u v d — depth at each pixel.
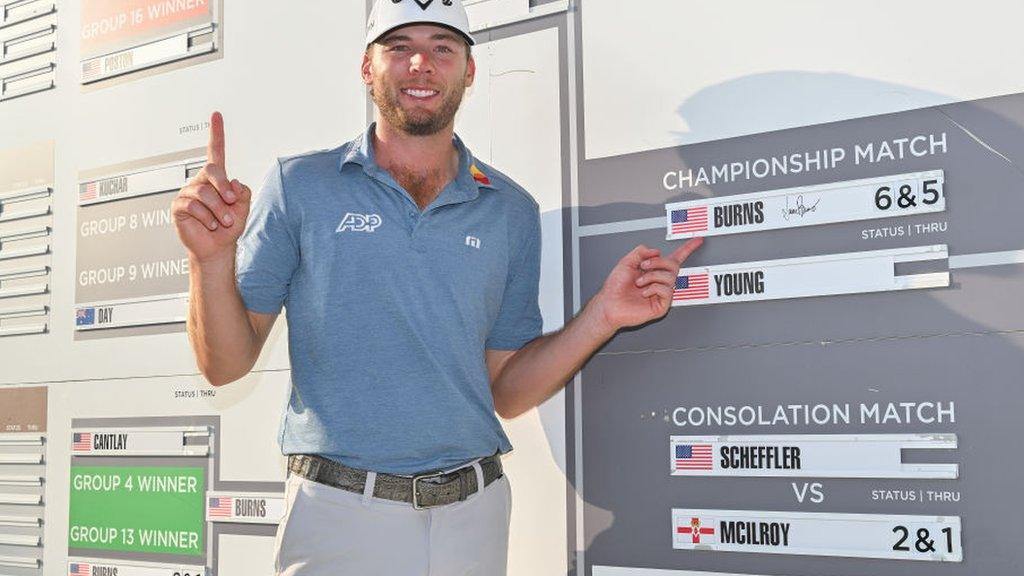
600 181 1.96
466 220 1.74
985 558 1.58
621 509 1.89
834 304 1.74
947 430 1.63
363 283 1.66
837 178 1.74
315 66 2.28
